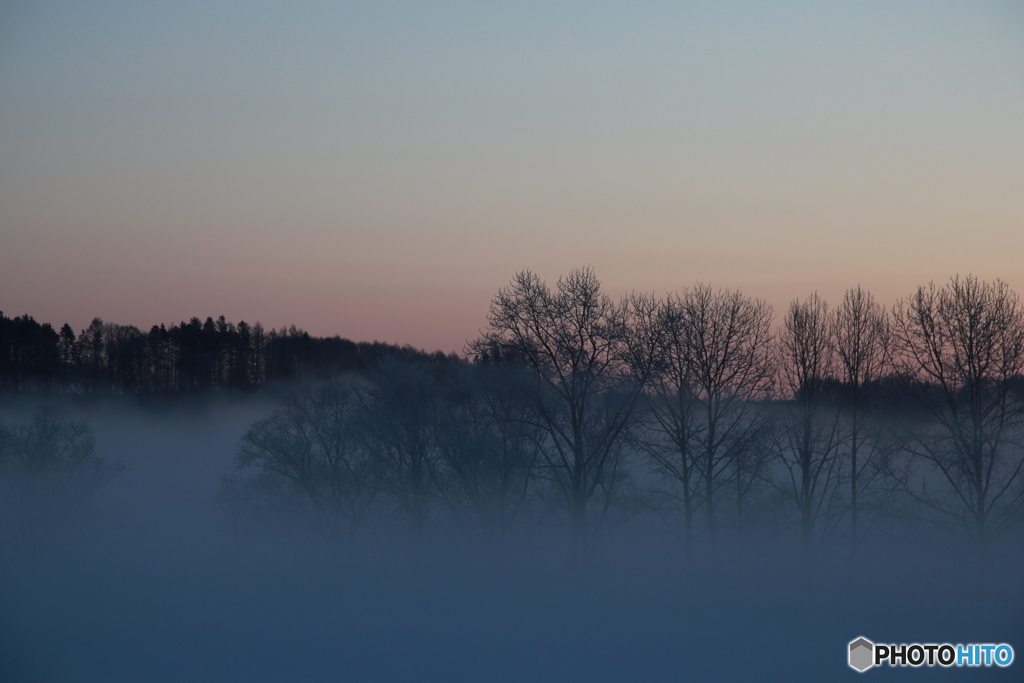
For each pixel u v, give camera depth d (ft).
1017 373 125.59
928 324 130.93
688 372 136.36
